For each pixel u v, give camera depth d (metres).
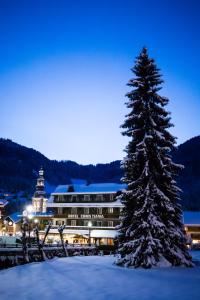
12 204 150.88
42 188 113.69
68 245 56.72
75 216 79.00
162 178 32.09
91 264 33.59
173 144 32.69
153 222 29.47
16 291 20.34
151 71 34.31
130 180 32.72
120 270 27.56
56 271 29.00
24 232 40.78
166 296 17.23
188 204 147.25
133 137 32.97
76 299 17.48
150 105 33.28
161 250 29.47
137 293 18.30
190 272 25.88
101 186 80.44
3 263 37.94
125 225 32.12
